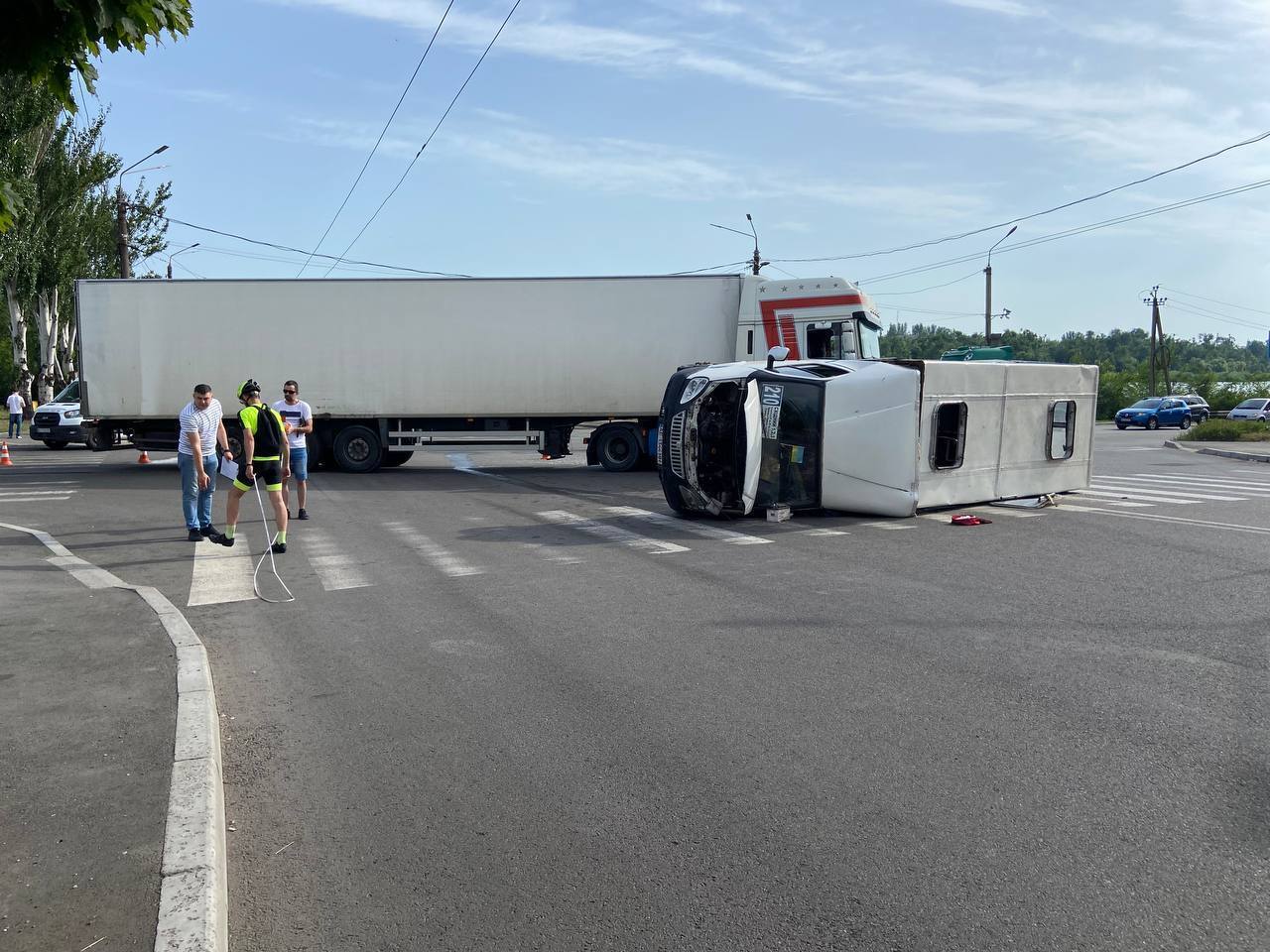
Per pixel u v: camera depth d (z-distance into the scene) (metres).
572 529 13.29
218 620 8.10
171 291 21.02
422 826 4.25
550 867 3.88
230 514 11.58
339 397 21.34
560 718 5.61
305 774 4.84
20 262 40.41
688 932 3.40
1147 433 45.66
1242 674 6.36
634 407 21.66
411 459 27.08
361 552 11.39
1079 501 16.67
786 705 5.80
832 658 6.79
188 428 11.99
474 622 7.96
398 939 3.38
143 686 5.71
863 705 5.79
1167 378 74.31
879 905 3.55
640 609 8.38
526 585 9.45
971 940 3.33
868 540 12.19
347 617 8.18
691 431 14.02
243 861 3.96
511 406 21.58
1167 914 3.48
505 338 21.47
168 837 3.82
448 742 5.25
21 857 3.67
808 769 4.83
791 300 21.36
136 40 3.73
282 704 5.92
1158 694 5.96
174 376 21.11
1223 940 3.32
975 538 12.30
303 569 10.34
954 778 4.69
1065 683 6.19
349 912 3.56
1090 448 16.94
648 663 6.70
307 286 21.17
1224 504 16.12
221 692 6.17
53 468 22.61
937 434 14.48
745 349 21.48
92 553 11.33
